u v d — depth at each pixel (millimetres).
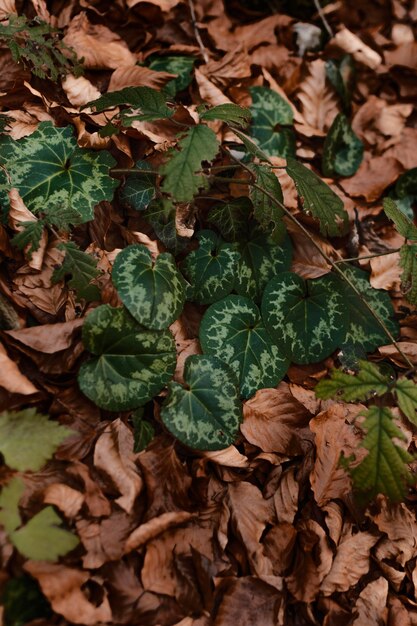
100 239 575
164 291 551
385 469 512
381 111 705
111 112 601
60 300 551
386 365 606
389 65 724
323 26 731
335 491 555
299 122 675
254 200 574
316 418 563
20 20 571
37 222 543
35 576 479
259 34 696
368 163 683
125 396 536
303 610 525
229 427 550
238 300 586
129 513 518
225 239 599
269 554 533
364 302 582
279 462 556
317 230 629
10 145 562
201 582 513
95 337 534
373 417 517
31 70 577
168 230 584
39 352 536
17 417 493
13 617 476
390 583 542
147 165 592
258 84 676
